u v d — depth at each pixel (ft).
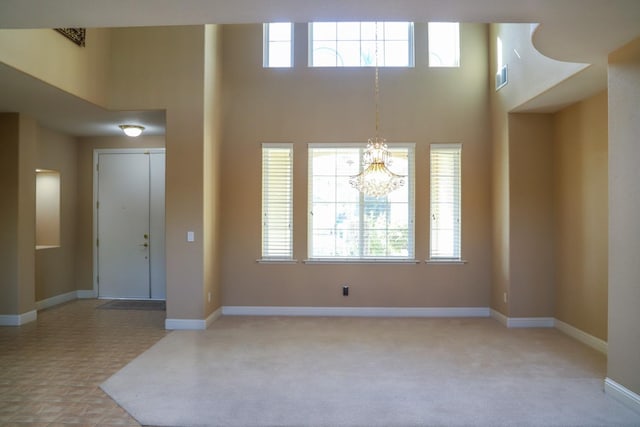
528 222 17.79
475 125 19.62
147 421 9.54
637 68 10.02
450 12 8.50
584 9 8.39
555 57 11.16
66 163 22.53
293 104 19.77
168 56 17.49
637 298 10.07
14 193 17.79
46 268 21.13
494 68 19.12
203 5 8.23
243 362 13.44
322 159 19.88
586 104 15.60
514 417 9.78
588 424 9.48
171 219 17.44
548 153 17.81
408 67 19.70
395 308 19.63
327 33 20.10
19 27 9.30
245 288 19.80
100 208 23.29
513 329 17.40
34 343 15.38
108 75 17.48
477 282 19.65
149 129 21.22
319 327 17.66
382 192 15.61
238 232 19.79
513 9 8.44
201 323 17.33
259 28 19.90
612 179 10.84
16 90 14.75
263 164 19.84
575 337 16.22
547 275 17.80
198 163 17.42
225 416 9.78
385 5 8.29
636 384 10.07
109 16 8.77
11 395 10.93
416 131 19.67
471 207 19.60
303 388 11.41
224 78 19.86
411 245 19.70
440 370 12.79
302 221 19.75
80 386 11.50
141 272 23.11
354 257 19.77
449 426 9.38
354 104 19.75
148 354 14.19
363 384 11.71
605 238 14.61
